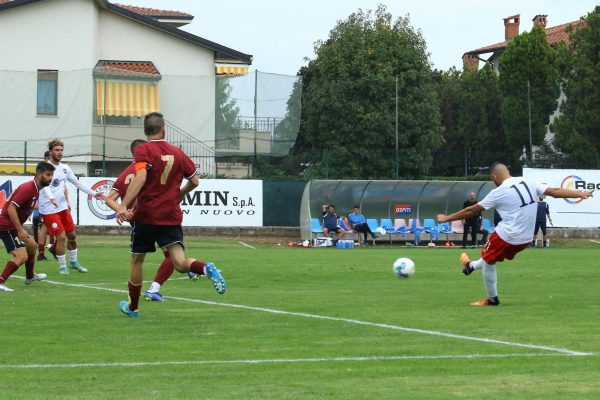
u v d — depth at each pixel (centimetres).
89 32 7769
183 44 8125
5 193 5731
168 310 2131
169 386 1263
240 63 8350
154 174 1861
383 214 6494
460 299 2408
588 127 7219
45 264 3628
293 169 6488
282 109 6594
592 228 6488
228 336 1723
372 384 1278
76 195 5994
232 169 6706
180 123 6919
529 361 1460
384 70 7944
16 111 6881
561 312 2117
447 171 6806
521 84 7262
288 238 6281
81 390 1235
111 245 5353
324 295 2506
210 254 4622
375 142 7900
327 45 8469
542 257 4569
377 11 8575
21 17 7694
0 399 1173
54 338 1695
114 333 1759
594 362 1452
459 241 6297
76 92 6988
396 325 1880
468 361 1459
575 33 8262
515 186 2191
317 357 1496
